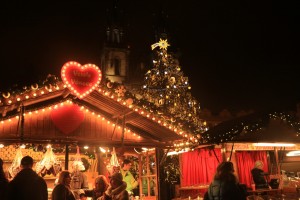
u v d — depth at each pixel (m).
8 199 5.58
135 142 9.66
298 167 14.18
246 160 11.95
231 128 9.65
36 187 5.77
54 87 7.48
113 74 45.03
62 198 6.50
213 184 6.18
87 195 9.35
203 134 9.62
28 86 7.24
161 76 18.20
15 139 8.19
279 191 11.04
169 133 9.61
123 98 8.41
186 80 18.66
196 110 19.05
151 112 8.87
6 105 7.21
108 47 46.12
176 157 15.73
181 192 12.53
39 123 8.56
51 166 9.84
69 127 8.86
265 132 10.60
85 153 11.84
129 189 9.93
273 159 13.20
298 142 11.05
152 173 11.16
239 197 5.95
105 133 9.30
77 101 9.09
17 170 9.32
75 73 7.60
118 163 9.87
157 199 9.81
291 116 10.60
